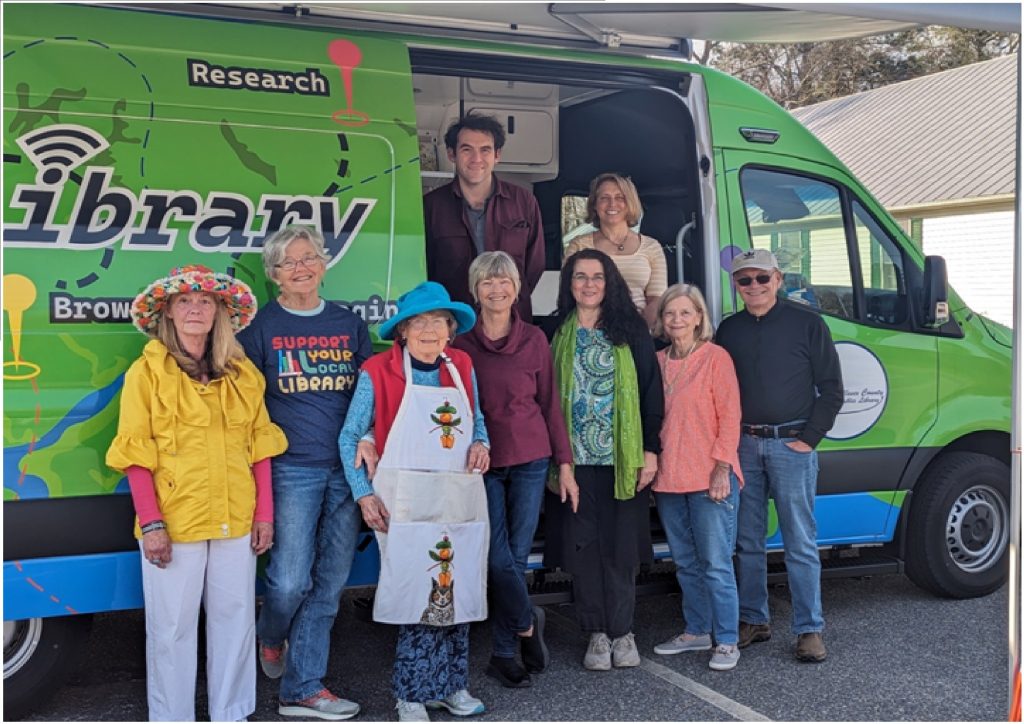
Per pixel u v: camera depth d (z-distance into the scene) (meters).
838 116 22.69
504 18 4.74
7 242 3.65
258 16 4.36
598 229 5.11
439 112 5.99
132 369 3.55
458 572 3.85
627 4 4.61
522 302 4.96
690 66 5.11
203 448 3.60
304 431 3.86
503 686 4.32
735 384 4.48
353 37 4.30
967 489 5.50
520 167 6.15
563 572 4.92
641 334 4.47
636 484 4.45
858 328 5.23
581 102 6.31
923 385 5.34
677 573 4.72
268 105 4.06
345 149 4.18
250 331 3.86
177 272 3.56
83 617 3.92
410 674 3.88
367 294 4.19
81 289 3.73
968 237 17.61
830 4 4.13
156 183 3.86
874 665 4.59
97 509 3.72
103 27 3.86
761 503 4.71
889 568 5.35
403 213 4.27
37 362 3.66
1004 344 5.70
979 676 4.46
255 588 4.04
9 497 3.61
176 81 3.93
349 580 4.16
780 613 5.40
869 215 5.40
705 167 5.05
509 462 4.12
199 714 4.04
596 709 4.09
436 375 3.95
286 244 3.80
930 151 19.30
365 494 3.80
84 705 4.10
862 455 5.19
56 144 3.73
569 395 4.43
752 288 4.58
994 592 5.71
